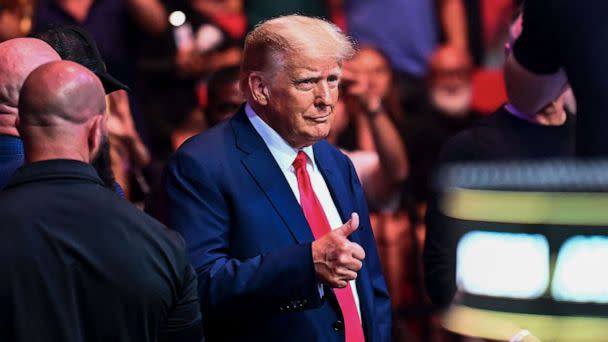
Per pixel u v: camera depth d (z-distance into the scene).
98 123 5.68
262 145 7.00
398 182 12.06
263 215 6.83
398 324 11.14
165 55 12.80
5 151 6.39
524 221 3.44
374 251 7.57
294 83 6.70
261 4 13.11
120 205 5.59
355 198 7.45
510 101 8.26
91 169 5.63
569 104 8.62
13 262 5.34
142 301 5.47
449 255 3.58
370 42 13.49
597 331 3.36
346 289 7.09
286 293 6.48
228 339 6.86
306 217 7.00
